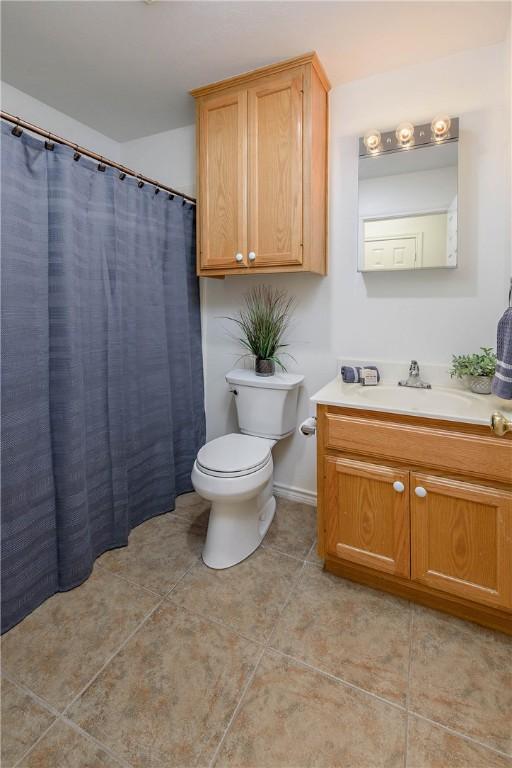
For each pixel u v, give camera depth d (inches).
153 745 41.6
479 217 68.6
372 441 59.6
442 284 72.7
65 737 42.3
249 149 73.5
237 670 50.0
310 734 42.6
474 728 43.0
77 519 64.6
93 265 68.9
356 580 66.1
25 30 61.9
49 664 50.8
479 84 66.9
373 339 79.6
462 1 56.6
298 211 70.1
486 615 56.4
